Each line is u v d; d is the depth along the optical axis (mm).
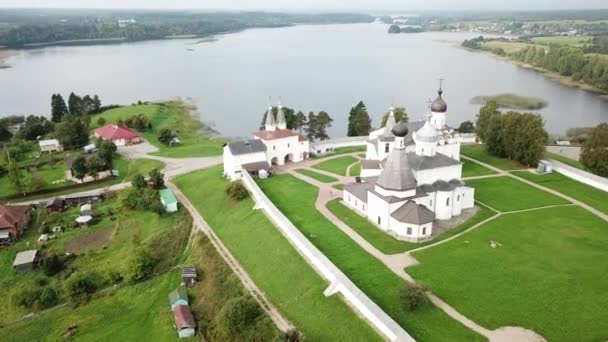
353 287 64375
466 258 73500
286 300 69062
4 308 78000
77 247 94188
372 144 112625
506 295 63969
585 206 93312
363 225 86062
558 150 141750
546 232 82062
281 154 124125
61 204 110625
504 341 55750
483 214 90000
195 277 80000
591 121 191500
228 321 65000
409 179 82750
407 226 79938
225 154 118062
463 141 142750
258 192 98062
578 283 66312
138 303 76438
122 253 90312
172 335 68188
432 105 108938
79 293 78375
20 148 148875
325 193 102500
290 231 81688
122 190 118812
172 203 104312
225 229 93312
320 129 164625
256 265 79000
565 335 56375
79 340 69750
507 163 120750
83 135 155500
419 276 68812
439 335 57031
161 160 141625
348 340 58969
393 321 57531
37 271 86875
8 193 120188
